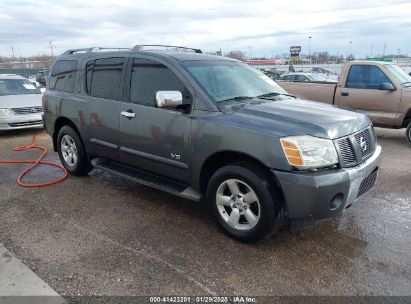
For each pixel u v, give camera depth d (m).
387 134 9.48
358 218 4.22
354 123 3.70
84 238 3.75
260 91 4.53
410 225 4.05
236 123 3.54
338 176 3.25
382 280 3.04
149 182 4.40
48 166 6.43
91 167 5.73
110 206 4.59
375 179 3.97
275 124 3.44
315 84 9.45
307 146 3.24
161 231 3.91
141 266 3.25
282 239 3.73
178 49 5.13
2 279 3.02
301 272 3.16
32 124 9.63
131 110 4.45
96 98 4.97
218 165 3.93
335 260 3.34
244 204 3.58
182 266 3.25
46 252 3.47
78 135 5.52
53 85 5.95
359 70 8.73
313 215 3.25
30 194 5.03
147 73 4.43
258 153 3.34
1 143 8.54
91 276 3.09
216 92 4.00
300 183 3.18
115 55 4.88
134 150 4.54
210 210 3.88
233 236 3.68
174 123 3.99
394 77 8.27
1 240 3.71
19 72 38.03
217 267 3.23
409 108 8.03
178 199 4.82
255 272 3.16
